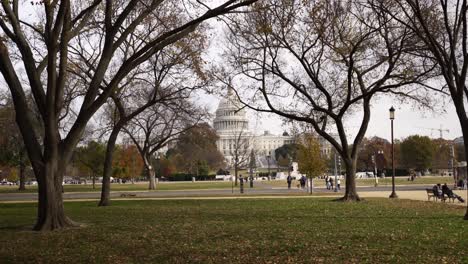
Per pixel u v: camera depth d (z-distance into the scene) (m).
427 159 120.06
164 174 133.88
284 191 54.38
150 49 20.80
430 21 25.23
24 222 21.70
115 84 19.14
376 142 135.25
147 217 22.92
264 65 33.28
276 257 11.96
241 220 20.59
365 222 19.16
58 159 18.92
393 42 30.72
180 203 33.56
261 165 163.62
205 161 133.62
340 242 13.91
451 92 20.70
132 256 12.62
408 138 122.56
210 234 16.03
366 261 11.22
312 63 32.59
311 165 47.25
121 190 65.94
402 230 16.41
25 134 18.38
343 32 31.36
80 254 13.09
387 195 41.53
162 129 67.88
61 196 19.08
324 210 25.42
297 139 54.06
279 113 34.25
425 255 11.82
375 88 31.77
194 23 19.05
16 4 18.86
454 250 12.41
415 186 60.53
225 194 47.69
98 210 28.19
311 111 36.03
